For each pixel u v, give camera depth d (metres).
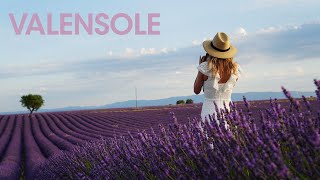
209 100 5.00
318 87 2.73
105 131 18.14
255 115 14.77
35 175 8.73
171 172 3.42
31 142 17.16
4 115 44.28
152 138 4.41
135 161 4.48
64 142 15.02
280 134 2.79
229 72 4.87
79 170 6.34
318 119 2.81
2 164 10.53
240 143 3.06
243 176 2.62
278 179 2.28
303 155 2.60
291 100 2.80
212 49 4.83
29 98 55.06
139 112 35.44
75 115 36.34
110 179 4.75
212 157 3.01
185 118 21.08
